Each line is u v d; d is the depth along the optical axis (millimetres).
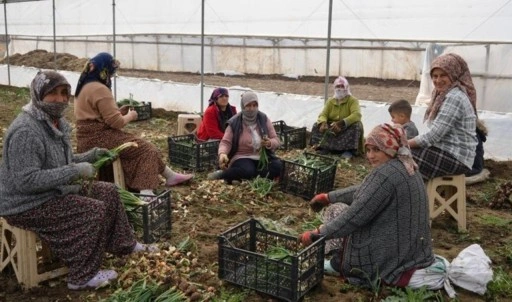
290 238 4477
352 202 4367
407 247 4129
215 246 5172
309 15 11891
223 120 8297
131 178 6219
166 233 5344
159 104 14344
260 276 4160
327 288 4320
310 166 6715
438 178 5617
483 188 7441
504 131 8820
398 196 4051
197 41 19859
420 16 10250
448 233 5688
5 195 4113
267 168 7234
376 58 17281
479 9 9602
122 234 4566
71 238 4184
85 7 18109
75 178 4168
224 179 7254
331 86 15836
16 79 19344
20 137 3977
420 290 4066
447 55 5551
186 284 4141
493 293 4309
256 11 12891
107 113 6047
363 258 4234
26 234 4195
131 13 16422
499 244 5418
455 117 5387
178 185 7105
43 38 26125
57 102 4070
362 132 9156
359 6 11000
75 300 4141
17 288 4262
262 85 15992
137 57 21719
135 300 3941
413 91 14609
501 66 10016
